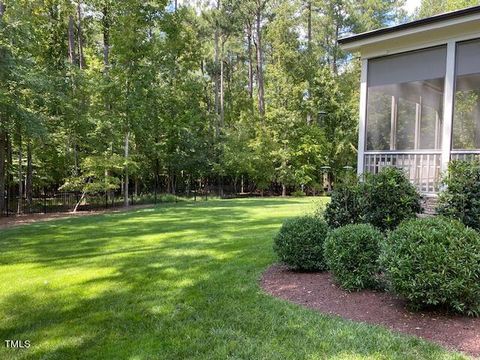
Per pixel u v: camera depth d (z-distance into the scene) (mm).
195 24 22812
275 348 2830
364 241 3998
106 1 14961
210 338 3053
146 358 2805
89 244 6914
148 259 5668
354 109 22141
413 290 3189
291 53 21797
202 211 12070
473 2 16500
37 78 10867
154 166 18750
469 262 3121
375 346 2783
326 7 25938
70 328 3404
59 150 13875
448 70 6062
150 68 14867
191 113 19094
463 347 2736
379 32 6461
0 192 11805
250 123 22625
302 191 22297
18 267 5371
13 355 2951
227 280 4520
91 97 14023
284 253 4719
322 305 3650
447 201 4340
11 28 10203
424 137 7477
